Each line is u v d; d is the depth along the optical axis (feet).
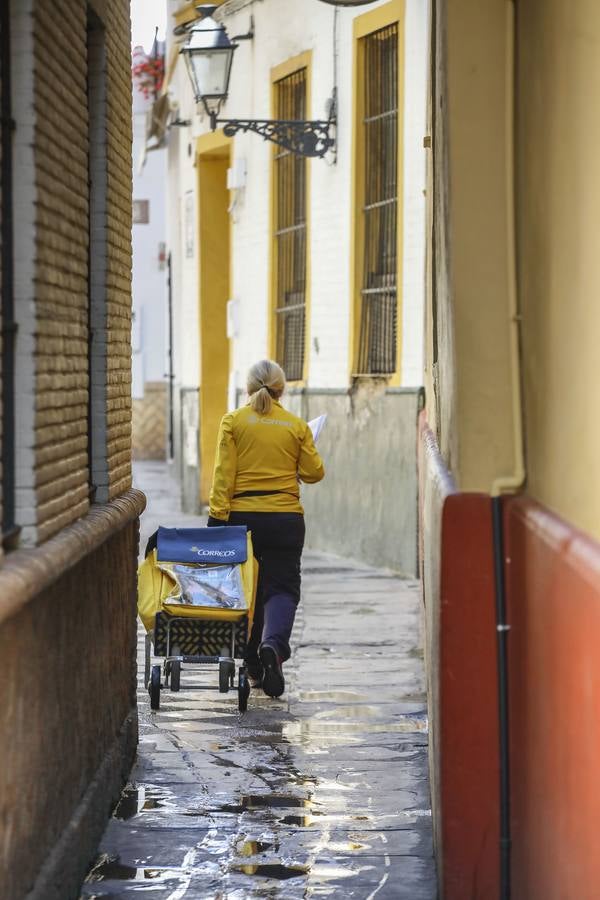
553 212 31.30
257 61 126.72
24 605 31.81
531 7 33.91
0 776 30.01
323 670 68.69
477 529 34.86
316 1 112.37
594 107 27.14
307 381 115.65
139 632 80.79
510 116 35.53
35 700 33.78
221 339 150.00
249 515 63.00
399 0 97.50
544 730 29.71
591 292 27.48
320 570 102.89
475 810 34.73
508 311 35.63
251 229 130.21
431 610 42.63
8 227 32.63
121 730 49.01
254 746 54.85
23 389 33.04
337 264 109.29
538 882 30.53
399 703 61.77
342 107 107.65
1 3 32.37
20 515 33.17
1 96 32.22
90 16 43.14
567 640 26.96
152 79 221.66
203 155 146.92
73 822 38.81
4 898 30.42
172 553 59.16
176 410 192.65
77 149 39.01
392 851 42.78
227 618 58.54
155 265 245.86
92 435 44.93
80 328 39.52
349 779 50.49
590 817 24.82
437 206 49.60
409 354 97.25
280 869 41.22
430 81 62.49
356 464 106.93
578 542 26.84
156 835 44.16
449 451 40.16
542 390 32.99
